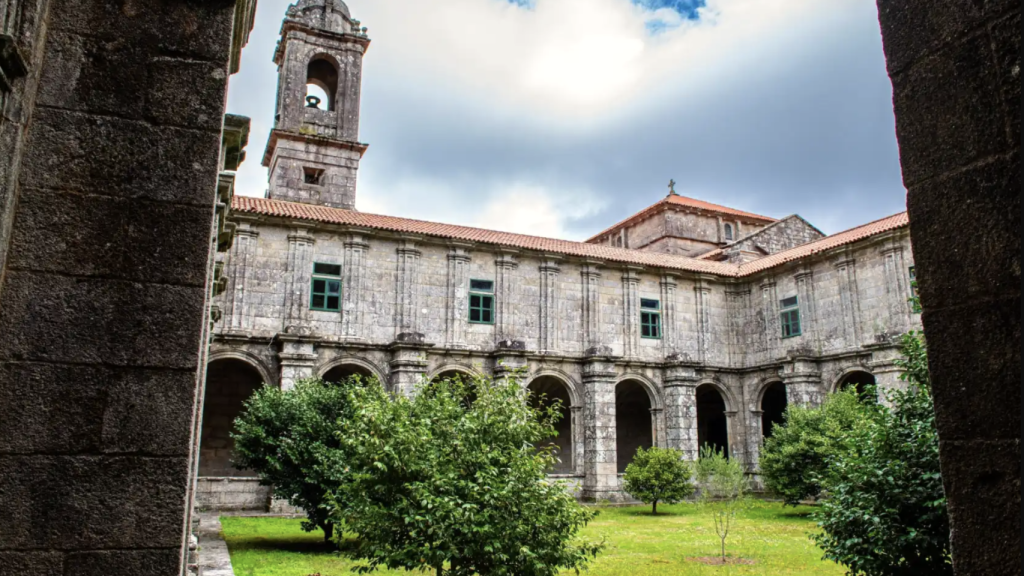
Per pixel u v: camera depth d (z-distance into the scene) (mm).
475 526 8617
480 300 30047
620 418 38125
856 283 29312
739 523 22703
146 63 4379
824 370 30109
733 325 34938
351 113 35375
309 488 16891
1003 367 2850
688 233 44469
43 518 3684
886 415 9797
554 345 30875
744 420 33781
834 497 10047
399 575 13539
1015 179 2904
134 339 4012
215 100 4461
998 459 2828
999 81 3014
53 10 4289
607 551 17000
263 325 26156
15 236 3922
